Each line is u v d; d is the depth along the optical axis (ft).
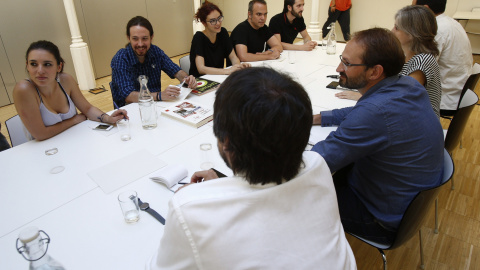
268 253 1.87
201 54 9.37
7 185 4.02
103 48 16.66
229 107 1.87
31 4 13.42
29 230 2.32
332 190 2.36
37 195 3.82
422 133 3.67
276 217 1.96
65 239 3.14
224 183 2.07
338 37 22.33
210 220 1.86
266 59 10.19
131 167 4.40
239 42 10.46
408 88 3.81
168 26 19.72
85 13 15.38
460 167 8.16
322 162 2.38
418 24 5.83
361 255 5.74
